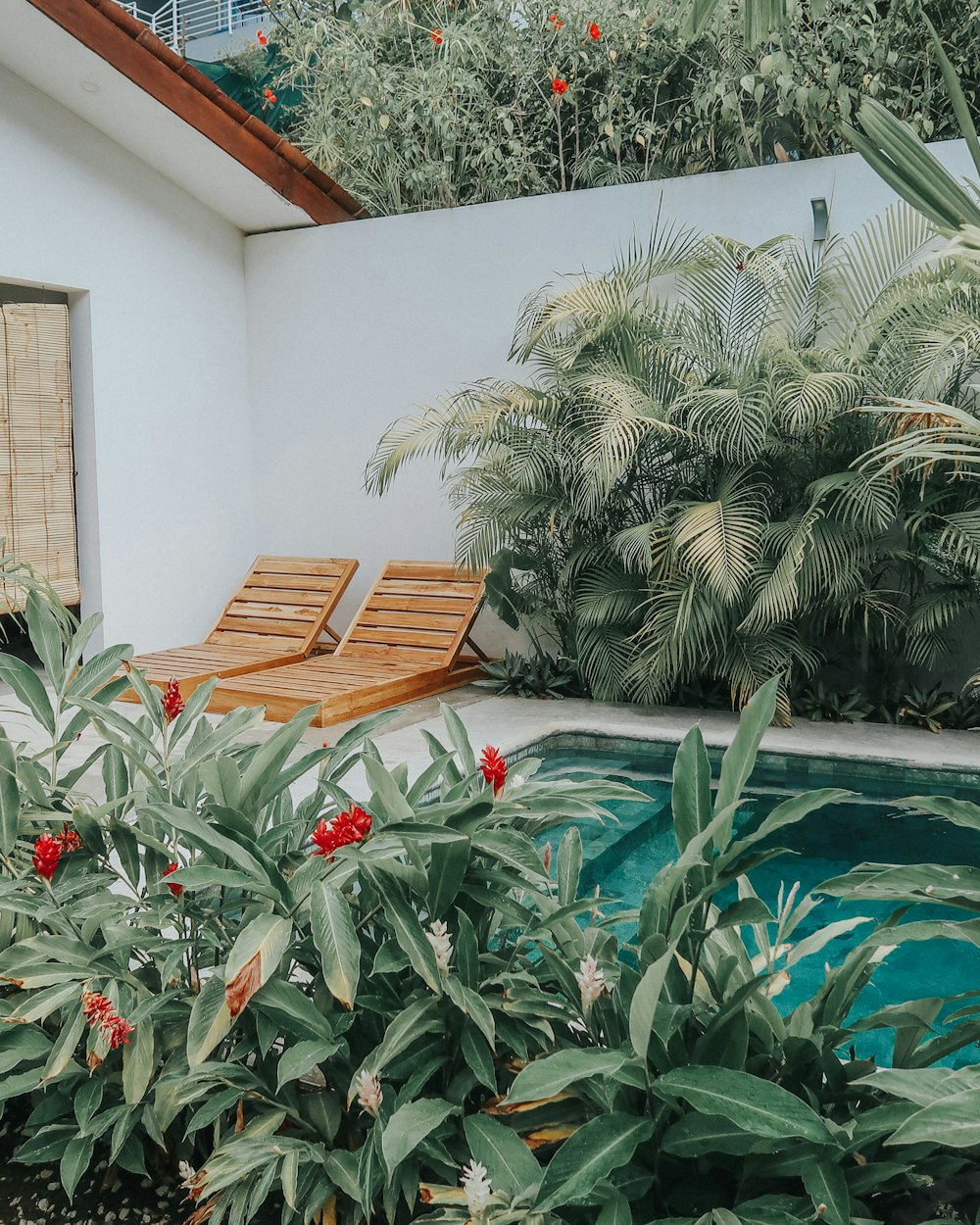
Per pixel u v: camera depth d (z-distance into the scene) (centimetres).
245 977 146
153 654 722
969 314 532
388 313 784
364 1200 148
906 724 570
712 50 721
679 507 582
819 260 630
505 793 197
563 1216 146
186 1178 167
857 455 569
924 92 666
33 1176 196
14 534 679
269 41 907
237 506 840
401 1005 169
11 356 671
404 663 689
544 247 725
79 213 689
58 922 188
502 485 643
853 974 161
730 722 569
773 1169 137
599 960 171
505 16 793
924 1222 137
